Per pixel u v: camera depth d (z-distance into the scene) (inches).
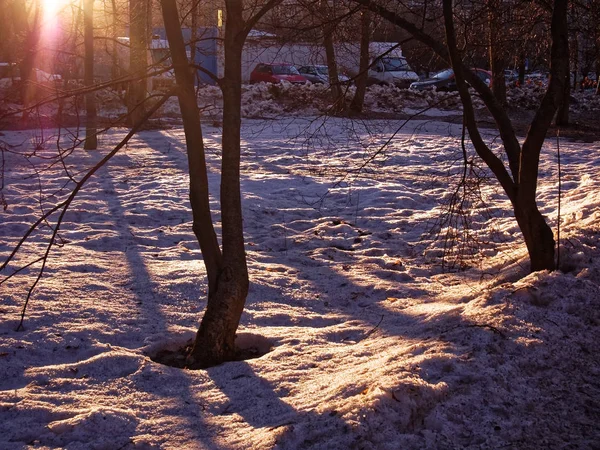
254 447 154.6
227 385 200.4
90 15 557.3
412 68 354.0
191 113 225.6
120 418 175.5
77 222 431.8
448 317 230.4
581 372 190.2
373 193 520.1
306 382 197.9
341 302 292.5
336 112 327.6
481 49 324.8
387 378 173.2
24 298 273.1
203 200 228.1
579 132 979.3
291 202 495.5
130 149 727.7
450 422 162.6
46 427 172.7
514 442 157.1
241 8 227.3
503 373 181.9
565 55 248.2
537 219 259.0
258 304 284.2
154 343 239.0
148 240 388.5
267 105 1145.4
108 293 288.0
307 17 290.0
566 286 233.5
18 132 808.3
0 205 450.6
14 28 733.3
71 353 230.2
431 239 396.8
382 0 288.0
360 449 149.0
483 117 1115.9
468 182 285.7
